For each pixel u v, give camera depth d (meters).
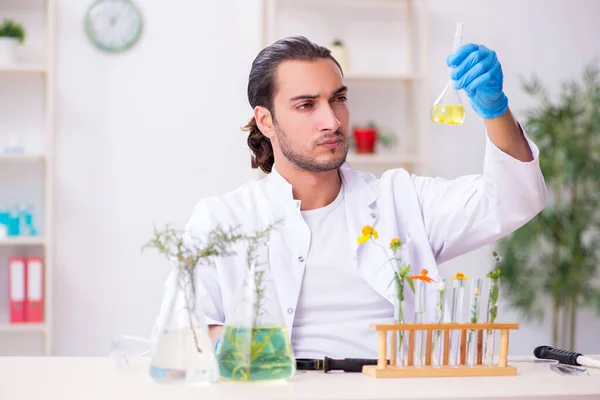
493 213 2.06
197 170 4.75
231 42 4.76
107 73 4.70
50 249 4.45
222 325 1.93
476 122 4.90
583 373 1.67
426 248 2.13
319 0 4.80
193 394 1.40
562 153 4.50
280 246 2.05
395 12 4.85
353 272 2.05
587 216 4.55
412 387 1.47
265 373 1.51
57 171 4.68
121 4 4.70
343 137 2.00
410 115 4.83
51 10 4.47
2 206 4.66
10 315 4.44
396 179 2.23
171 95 4.74
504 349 1.66
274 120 2.05
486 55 1.79
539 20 4.93
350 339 1.99
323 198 2.11
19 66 4.44
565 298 4.56
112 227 4.71
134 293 4.72
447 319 1.91
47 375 1.62
